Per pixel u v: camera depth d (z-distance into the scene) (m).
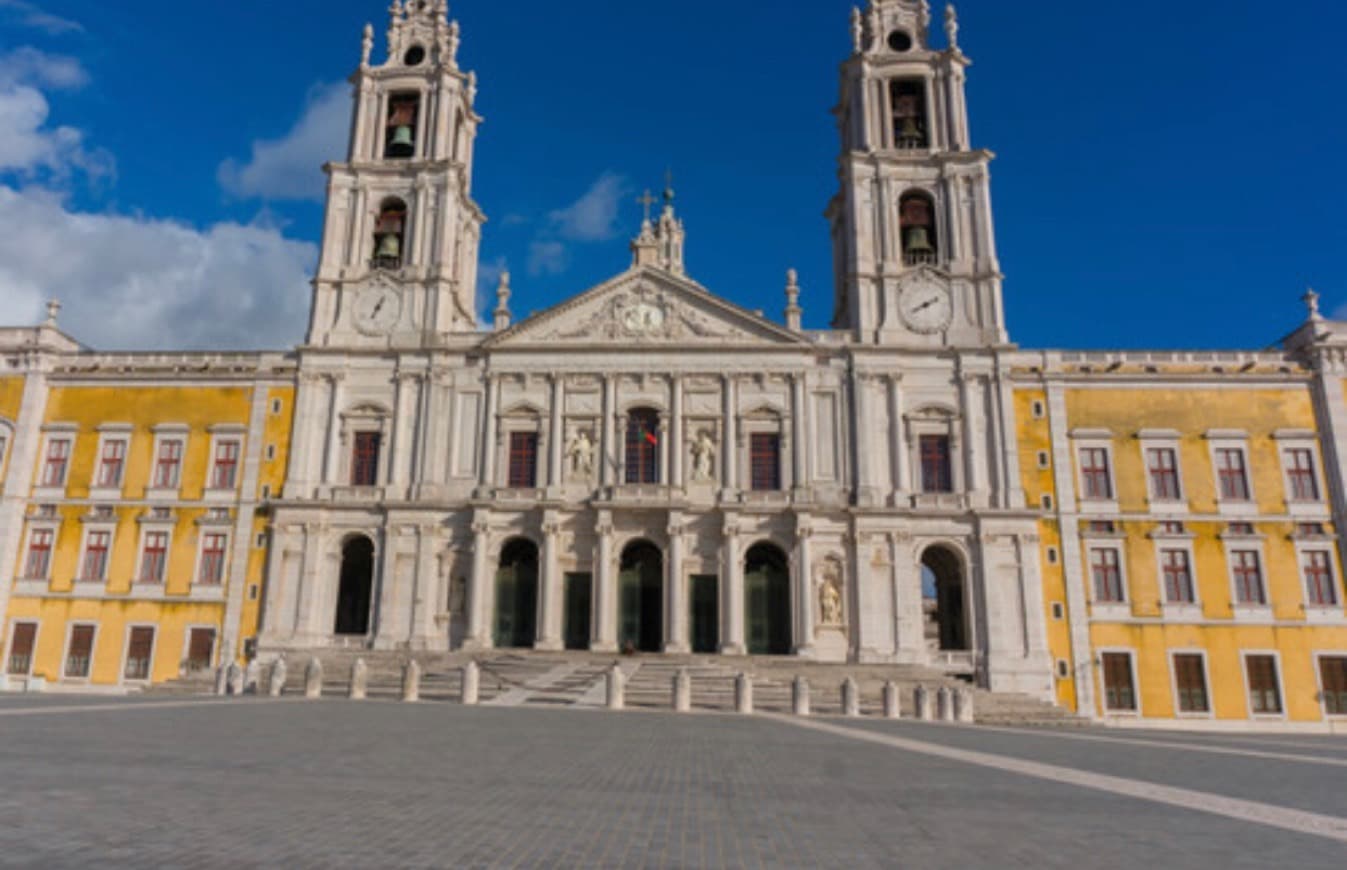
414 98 58.69
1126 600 46.47
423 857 7.60
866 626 46.59
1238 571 46.66
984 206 52.88
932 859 8.04
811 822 9.74
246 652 48.22
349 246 54.84
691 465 50.03
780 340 51.28
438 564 49.22
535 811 9.97
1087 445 48.88
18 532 50.78
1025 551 47.16
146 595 49.62
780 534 48.19
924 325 51.34
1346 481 46.72
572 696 33.97
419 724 20.98
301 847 7.78
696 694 35.91
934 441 50.03
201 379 52.91
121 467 51.81
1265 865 7.96
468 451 51.00
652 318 52.22
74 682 48.56
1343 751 23.12
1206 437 48.50
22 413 52.28
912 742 20.59
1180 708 45.00
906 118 55.81
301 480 50.56
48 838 7.75
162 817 8.84
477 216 61.28
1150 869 7.73
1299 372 48.94
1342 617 45.47
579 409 51.16
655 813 10.07
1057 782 13.64
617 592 48.53
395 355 52.38
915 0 57.91
